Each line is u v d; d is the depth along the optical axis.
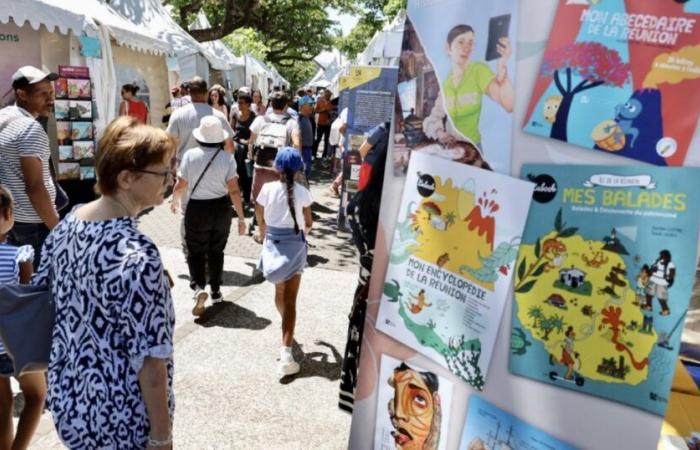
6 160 3.25
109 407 1.53
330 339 4.26
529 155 1.19
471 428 1.33
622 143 1.08
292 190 3.55
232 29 20.64
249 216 8.34
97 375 1.53
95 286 1.50
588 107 1.11
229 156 4.43
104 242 1.51
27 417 2.39
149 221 7.88
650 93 1.04
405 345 1.45
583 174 1.12
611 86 1.08
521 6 1.16
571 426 1.19
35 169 3.22
